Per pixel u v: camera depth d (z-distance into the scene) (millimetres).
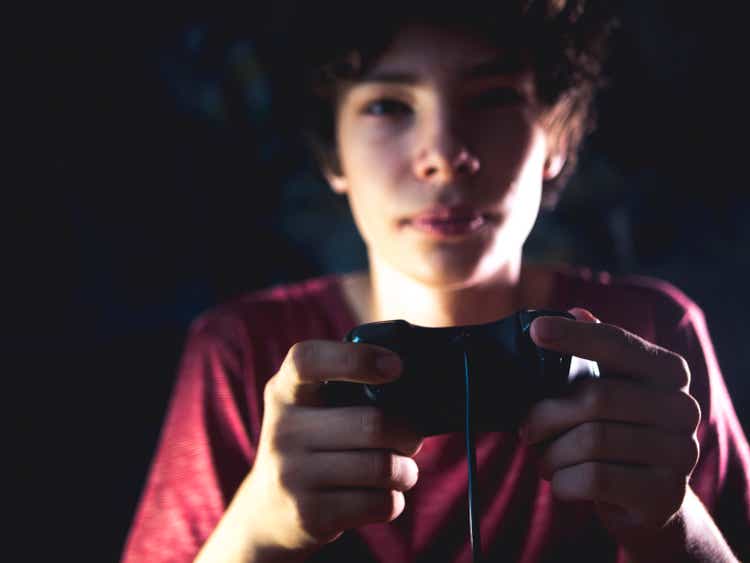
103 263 2973
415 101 703
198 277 3004
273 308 979
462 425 593
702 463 868
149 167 2953
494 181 689
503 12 693
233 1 2791
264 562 646
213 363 942
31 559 2146
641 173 2822
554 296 953
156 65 2916
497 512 859
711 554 664
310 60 873
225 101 2822
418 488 866
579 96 902
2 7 2770
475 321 824
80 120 2898
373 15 700
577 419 583
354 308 958
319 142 956
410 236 701
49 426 2602
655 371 602
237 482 897
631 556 660
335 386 582
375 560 858
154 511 888
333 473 587
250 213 2943
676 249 2936
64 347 2867
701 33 3195
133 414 2658
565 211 2783
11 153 2840
